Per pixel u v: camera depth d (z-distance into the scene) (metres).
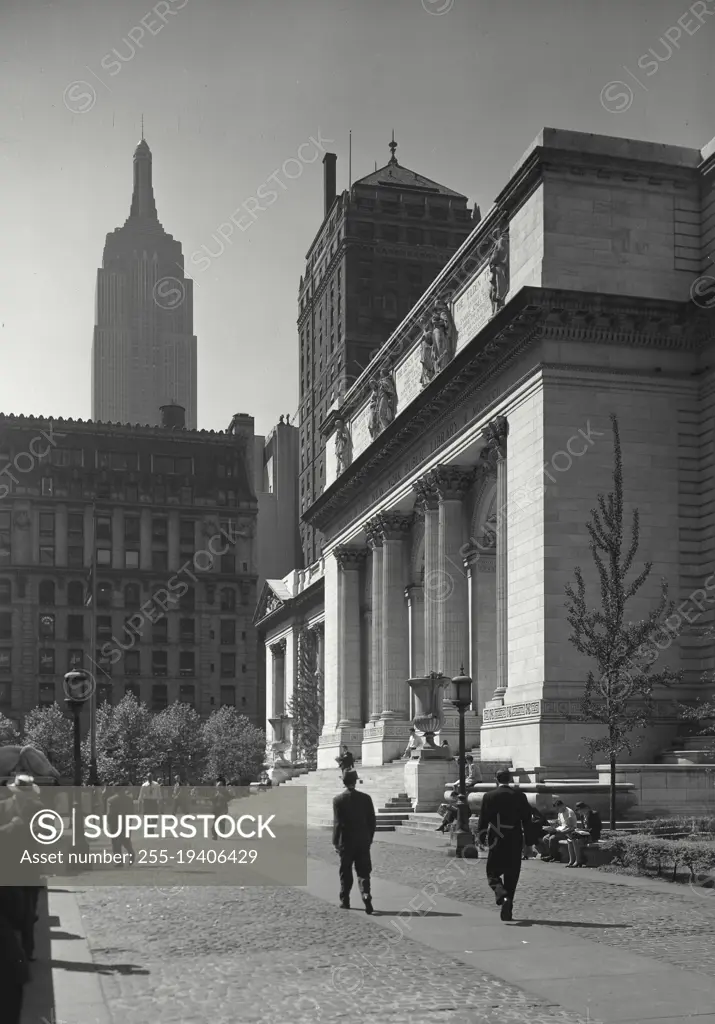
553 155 49.66
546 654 47.28
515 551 50.84
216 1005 14.31
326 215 148.62
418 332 68.75
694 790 39.53
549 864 31.27
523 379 50.88
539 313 48.72
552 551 47.94
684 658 48.44
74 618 149.62
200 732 119.06
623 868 29.28
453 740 59.94
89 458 154.12
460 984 15.27
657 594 48.62
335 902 23.95
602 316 49.16
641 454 49.34
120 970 16.62
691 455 49.94
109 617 150.62
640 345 49.91
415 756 51.56
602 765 41.47
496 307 54.03
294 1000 14.50
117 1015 13.88
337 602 86.88
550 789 38.16
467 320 60.19
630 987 15.00
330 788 66.44
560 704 46.69
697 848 26.56
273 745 108.38
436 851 36.31
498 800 20.80
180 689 151.25
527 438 50.28
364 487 78.56
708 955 17.16
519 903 23.11
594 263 49.84
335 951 17.86
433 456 63.75
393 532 74.81
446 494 62.66
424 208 132.88
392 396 74.00
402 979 15.65
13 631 147.12
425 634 65.88
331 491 82.75
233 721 120.12
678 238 50.84
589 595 47.88
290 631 130.88
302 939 19.06
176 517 155.38
